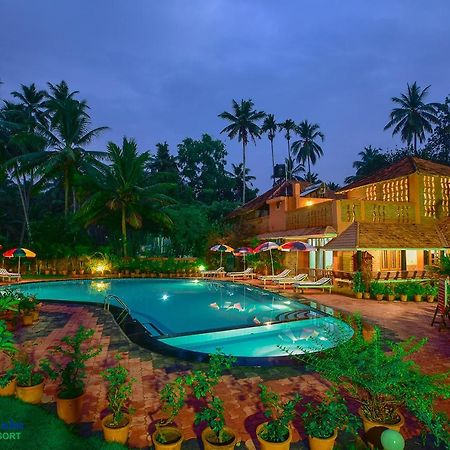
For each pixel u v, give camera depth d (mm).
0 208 46125
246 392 6051
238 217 39688
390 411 4762
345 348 5418
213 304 18078
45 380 6457
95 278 26016
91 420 5027
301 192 31172
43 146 33844
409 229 21125
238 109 60688
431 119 52844
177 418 5098
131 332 10172
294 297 16656
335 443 4430
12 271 27578
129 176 31359
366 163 62406
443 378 4816
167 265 29312
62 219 31234
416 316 12594
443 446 4434
